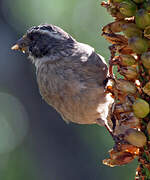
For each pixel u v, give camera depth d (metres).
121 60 5.50
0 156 16.64
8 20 15.25
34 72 16.42
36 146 16.52
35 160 16.36
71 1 13.82
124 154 5.55
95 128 14.85
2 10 15.21
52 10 14.00
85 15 13.73
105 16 13.62
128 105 5.35
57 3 13.92
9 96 16.62
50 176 16.08
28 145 16.66
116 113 5.43
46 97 8.71
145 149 5.34
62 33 8.68
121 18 5.53
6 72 16.47
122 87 5.41
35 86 16.52
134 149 5.54
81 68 8.16
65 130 15.95
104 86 8.13
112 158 5.59
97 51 12.95
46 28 8.84
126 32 5.33
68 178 15.91
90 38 13.40
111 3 5.50
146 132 5.32
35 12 14.31
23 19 14.68
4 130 17.05
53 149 16.25
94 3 13.70
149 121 5.27
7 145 16.98
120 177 14.29
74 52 8.34
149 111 5.30
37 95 16.53
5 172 16.30
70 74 8.20
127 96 5.38
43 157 16.36
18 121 16.81
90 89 8.12
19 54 16.38
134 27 5.30
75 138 15.75
